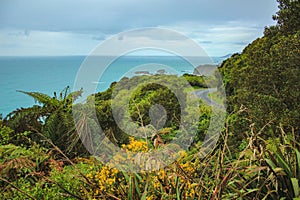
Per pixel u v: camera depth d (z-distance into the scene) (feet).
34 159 9.84
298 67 16.03
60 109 15.62
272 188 6.37
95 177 7.63
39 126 15.94
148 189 6.55
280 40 17.51
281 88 16.94
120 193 6.81
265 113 14.88
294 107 15.25
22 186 8.86
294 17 18.84
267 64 17.39
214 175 6.74
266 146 7.14
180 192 6.24
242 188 5.98
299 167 6.27
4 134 15.30
